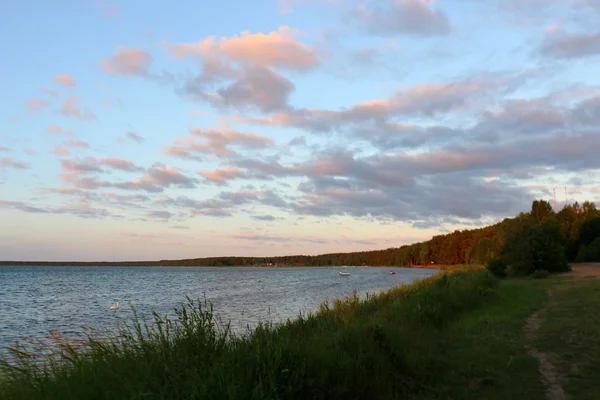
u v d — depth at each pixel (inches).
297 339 289.3
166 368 206.2
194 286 2071.9
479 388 271.7
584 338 382.6
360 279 2546.8
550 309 560.1
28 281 2881.4
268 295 1349.7
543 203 2957.7
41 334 711.7
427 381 282.2
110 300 1382.9
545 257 1439.5
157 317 281.3
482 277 978.7
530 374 296.0
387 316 441.7
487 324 465.7
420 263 6230.3
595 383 273.1
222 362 220.1
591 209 2662.4
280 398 206.4
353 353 275.9
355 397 239.1
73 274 4522.6
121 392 192.9
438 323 466.0
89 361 225.8
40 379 210.5
